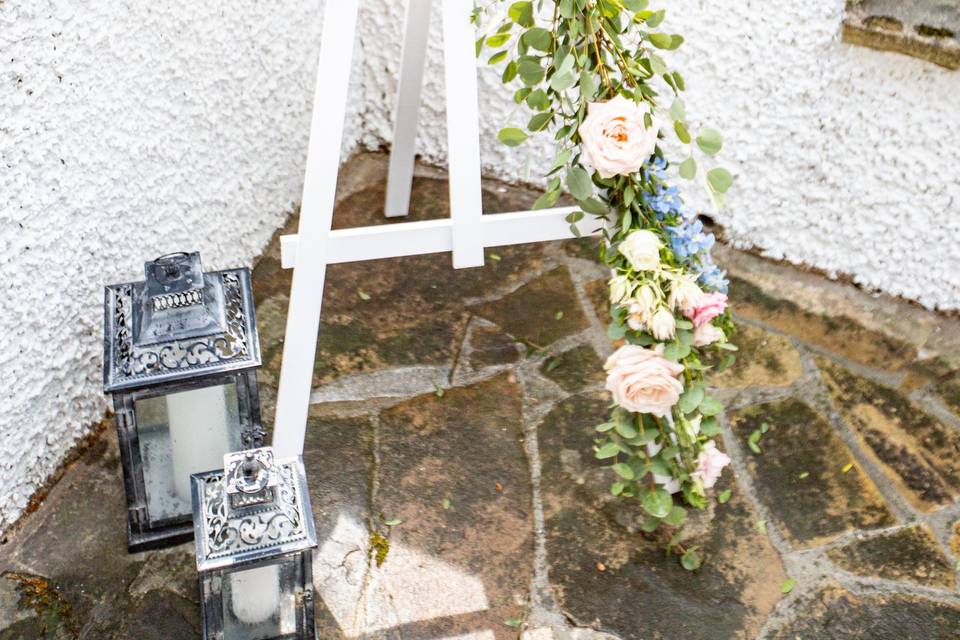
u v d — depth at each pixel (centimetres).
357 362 213
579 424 199
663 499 163
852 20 203
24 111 157
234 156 221
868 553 176
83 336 183
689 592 169
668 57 229
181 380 155
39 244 166
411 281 234
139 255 194
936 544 177
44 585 166
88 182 175
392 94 263
